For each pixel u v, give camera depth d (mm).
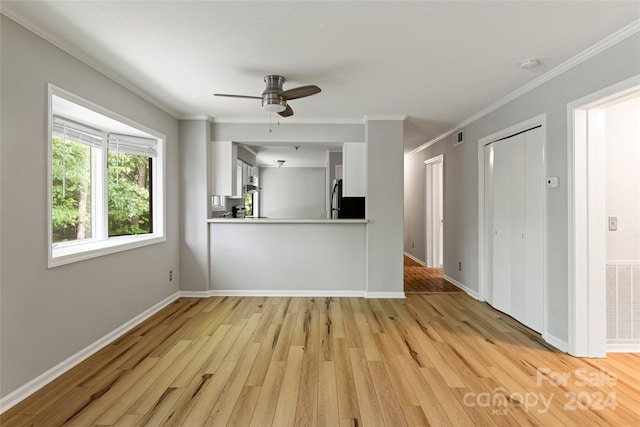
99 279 2797
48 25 2129
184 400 2057
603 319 2635
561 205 2783
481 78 3027
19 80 2029
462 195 4773
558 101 2805
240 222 4426
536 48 2445
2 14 1914
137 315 3379
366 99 3629
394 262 4344
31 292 2121
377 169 4324
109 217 3553
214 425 1832
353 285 4461
